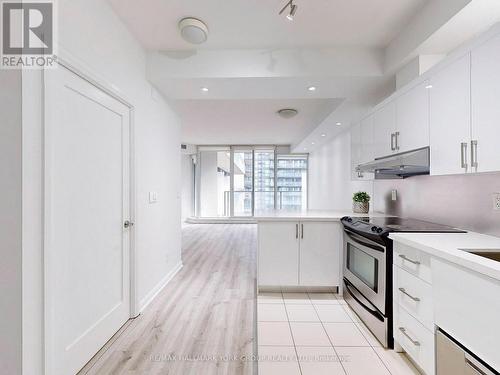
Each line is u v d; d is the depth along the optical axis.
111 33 1.85
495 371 1.02
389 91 2.77
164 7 1.87
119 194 2.02
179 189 3.62
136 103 2.24
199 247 4.89
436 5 1.73
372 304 2.00
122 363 1.65
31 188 1.17
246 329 2.06
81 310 1.57
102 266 1.80
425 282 1.44
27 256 1.15
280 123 5.08
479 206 1.76
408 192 2.58
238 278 3.23
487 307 1.04
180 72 2.44
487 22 1.64
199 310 2.37
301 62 2.41
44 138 1.23
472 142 1.42
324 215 2.82
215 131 5.86
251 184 8.02
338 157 5.08
